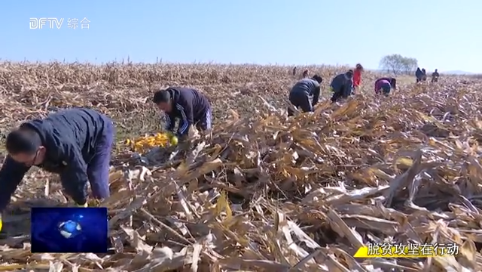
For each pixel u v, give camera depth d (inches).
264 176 197.3
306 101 334.3
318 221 158.1
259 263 126.0
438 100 419.2
